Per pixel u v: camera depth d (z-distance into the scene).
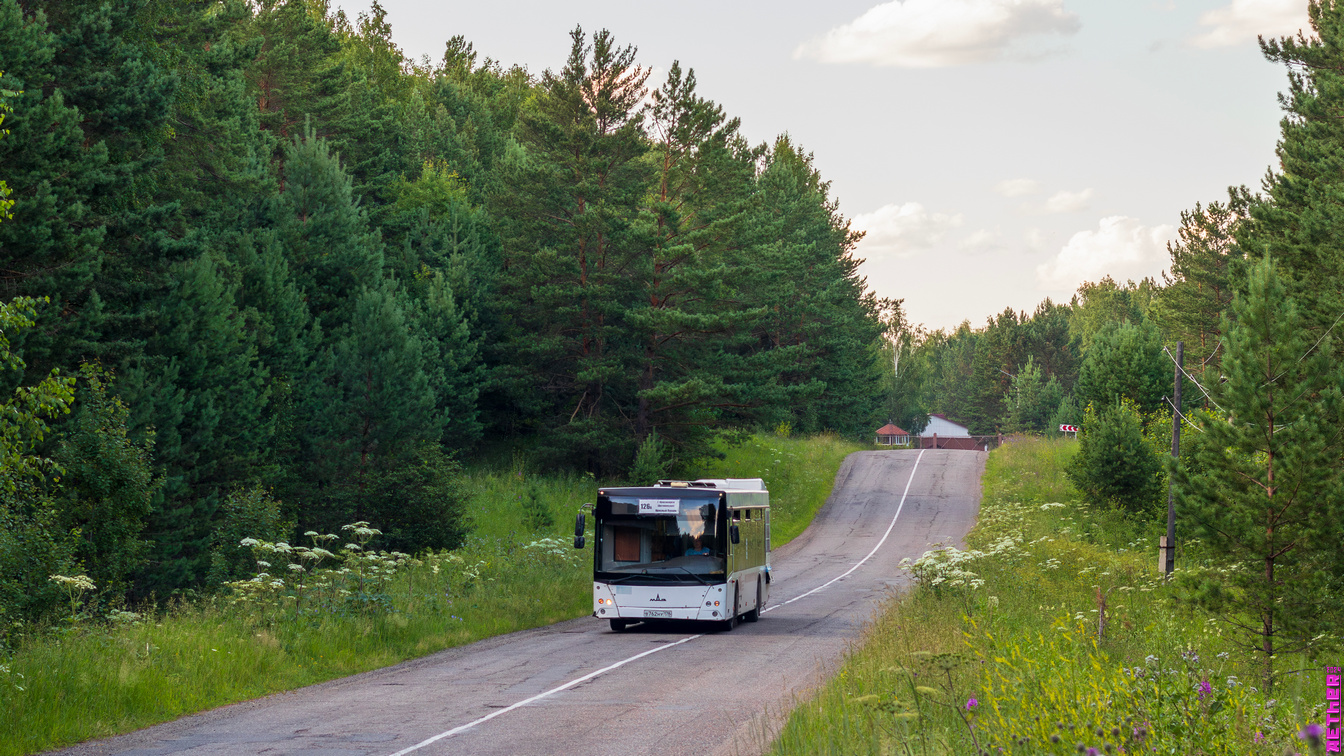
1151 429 48.81
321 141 46.81
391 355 34.88
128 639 15.13
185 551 29.25
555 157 52.62
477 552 32.00
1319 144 34.56
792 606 29.42
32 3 29.36
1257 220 35.62
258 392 35.28
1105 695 7.75
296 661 16.66
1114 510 42.88
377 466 34.44
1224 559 15.85
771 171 87.50
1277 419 15.23
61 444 23.39
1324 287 30.84
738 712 12.76
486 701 13.82
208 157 37.81
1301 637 14.53
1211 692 7.42
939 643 14.66
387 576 21.88
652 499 22.88
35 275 25.14
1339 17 35.34
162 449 28.08
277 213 43.72
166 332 30.02
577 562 31.58
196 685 14.16
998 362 154.38
